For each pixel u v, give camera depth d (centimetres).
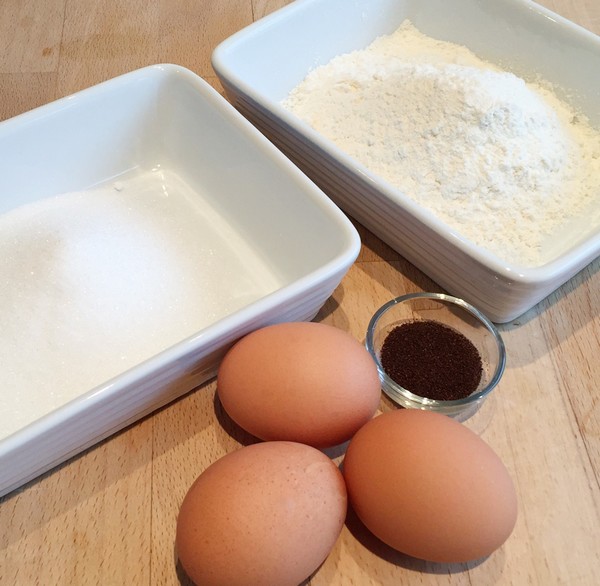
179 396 25
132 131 31
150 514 23
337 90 34
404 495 19
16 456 20
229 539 18
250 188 28
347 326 28
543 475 24
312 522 19
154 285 27
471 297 27
